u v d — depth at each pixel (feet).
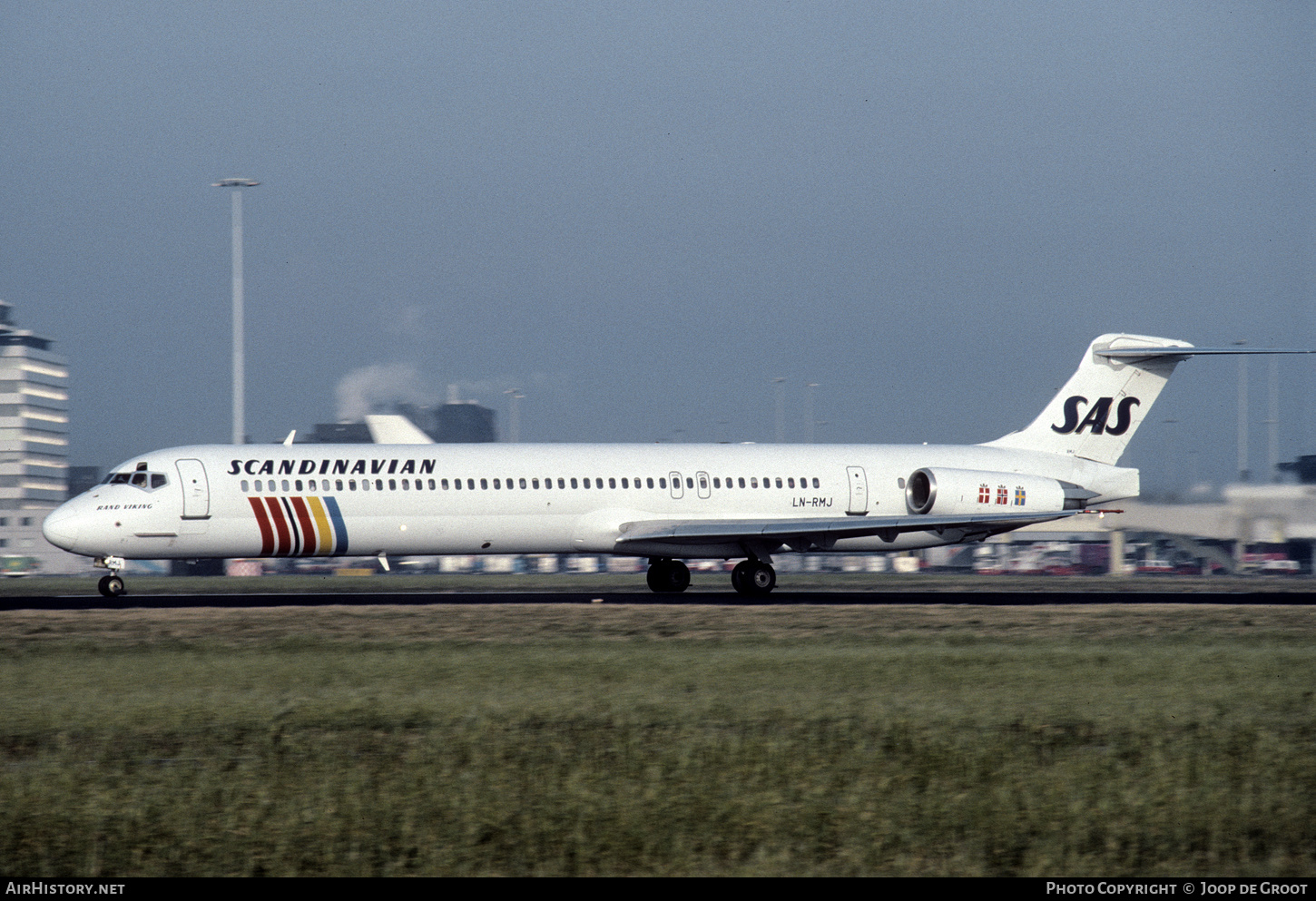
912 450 583.99
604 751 191.93
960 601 507.71
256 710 229.25
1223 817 159.63
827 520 508.94
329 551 484.74
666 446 546.26
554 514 508.94
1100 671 280.92
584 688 254.88
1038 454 595.88
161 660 294.05
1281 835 154.10
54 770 180.55
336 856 145.28
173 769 183.01
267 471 478.18
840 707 233.14
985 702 241.55
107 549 463.83
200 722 218.79
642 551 518.37
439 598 512.63
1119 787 173.06
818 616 417.28
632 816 157.99
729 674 272.92
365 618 400.88
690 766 181.06
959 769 182.09
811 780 174.91
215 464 475.31
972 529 552.00
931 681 266.36
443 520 492.54
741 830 154.30
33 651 312.29
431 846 148.15
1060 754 195.11
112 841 150.00
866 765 184.65
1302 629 392.88
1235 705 242.37
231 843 149.28
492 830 152.35
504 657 297.33
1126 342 603.26
